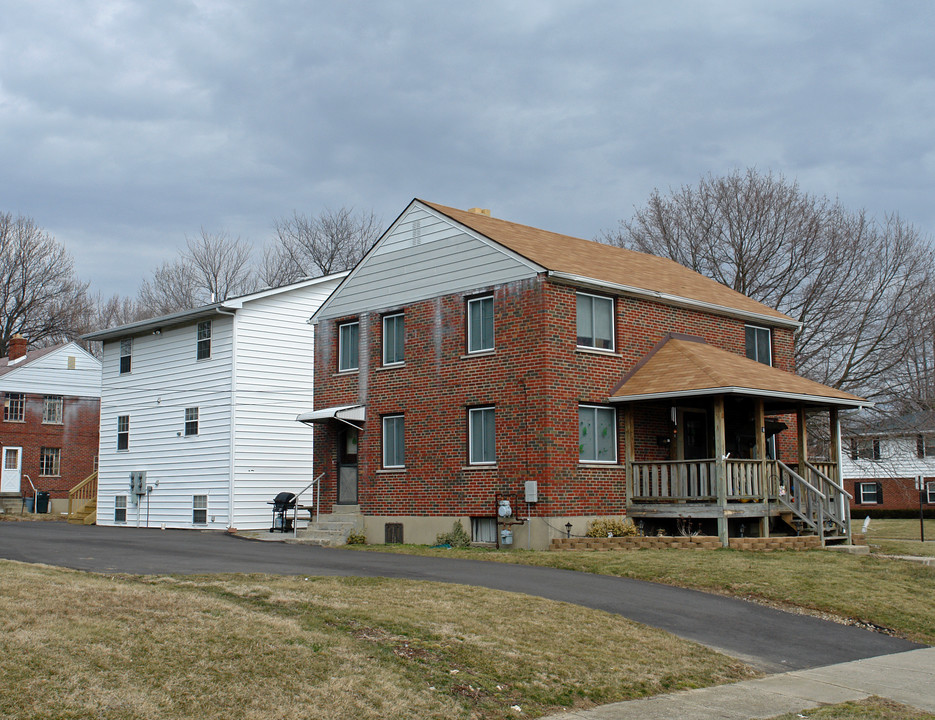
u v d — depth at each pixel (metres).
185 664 9.23
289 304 30.92
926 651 13.54
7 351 62.19
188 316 30.55
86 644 9.41
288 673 9.37
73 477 48.41
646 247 45.12
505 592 14.20
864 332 38.84
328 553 19.75
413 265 24.50
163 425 31.92
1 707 7.74
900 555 20.98
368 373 25.27
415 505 23.56
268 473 29.72
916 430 39.38
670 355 23.02
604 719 9.48
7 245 63.06
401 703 9.08
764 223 40.84
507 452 21.67
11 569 13.66
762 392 20.75
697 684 10.95
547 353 21.17
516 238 23.91
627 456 22.38
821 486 22.84
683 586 16.42
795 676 11.66
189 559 17.41
